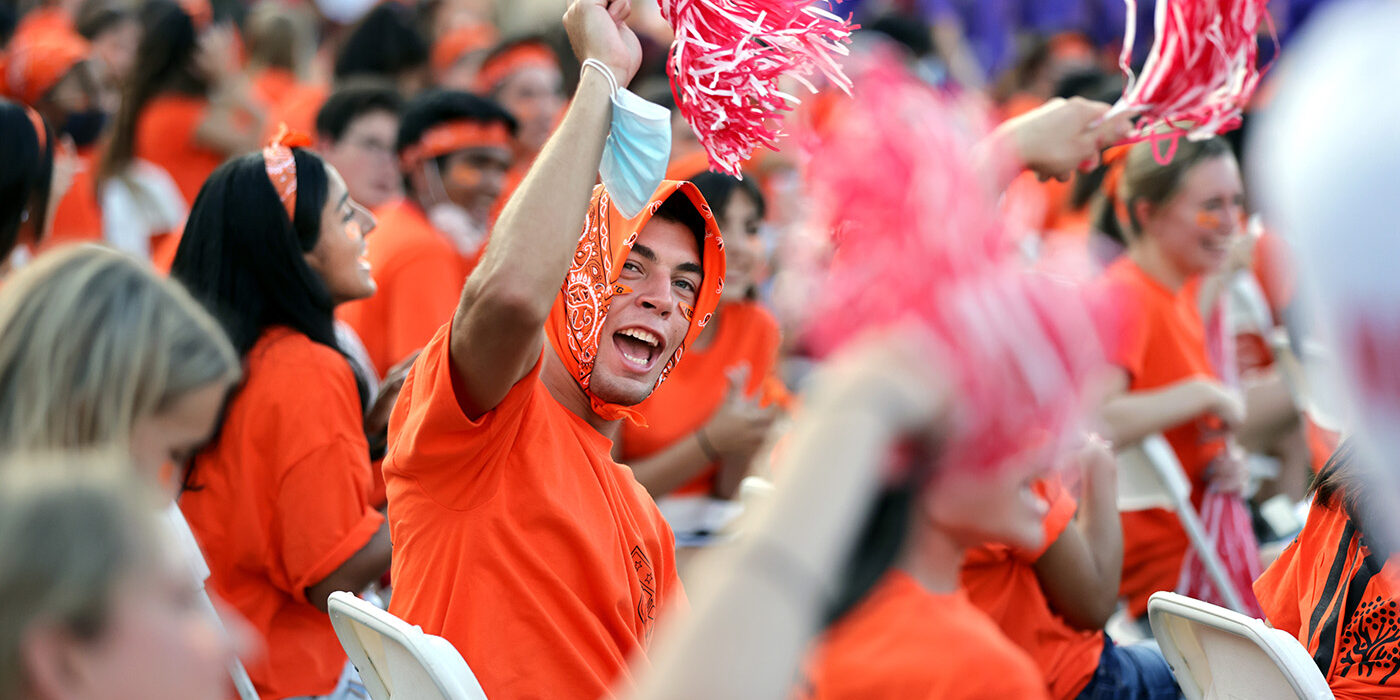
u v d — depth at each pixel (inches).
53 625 145.7
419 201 719.1
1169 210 554.9
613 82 318.3
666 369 377.1
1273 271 711.7
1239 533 553.0
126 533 151.3
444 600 324.2
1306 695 319.9
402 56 1047.6
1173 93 337.4
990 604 429.7
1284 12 819.4
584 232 358.9
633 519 360.5
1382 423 133.7
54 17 1098.1
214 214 415.8
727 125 311.3
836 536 131.4
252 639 376.8
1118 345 155.3
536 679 320.5
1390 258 127.6
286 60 1152.8
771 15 306.2
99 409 199.2
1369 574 343.3
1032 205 167.6
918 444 143.6
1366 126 129.0
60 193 677.9
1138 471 547.2
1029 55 1236.5
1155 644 481.4
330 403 411.8
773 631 127.8
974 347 137.5
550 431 340.5
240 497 403.5
